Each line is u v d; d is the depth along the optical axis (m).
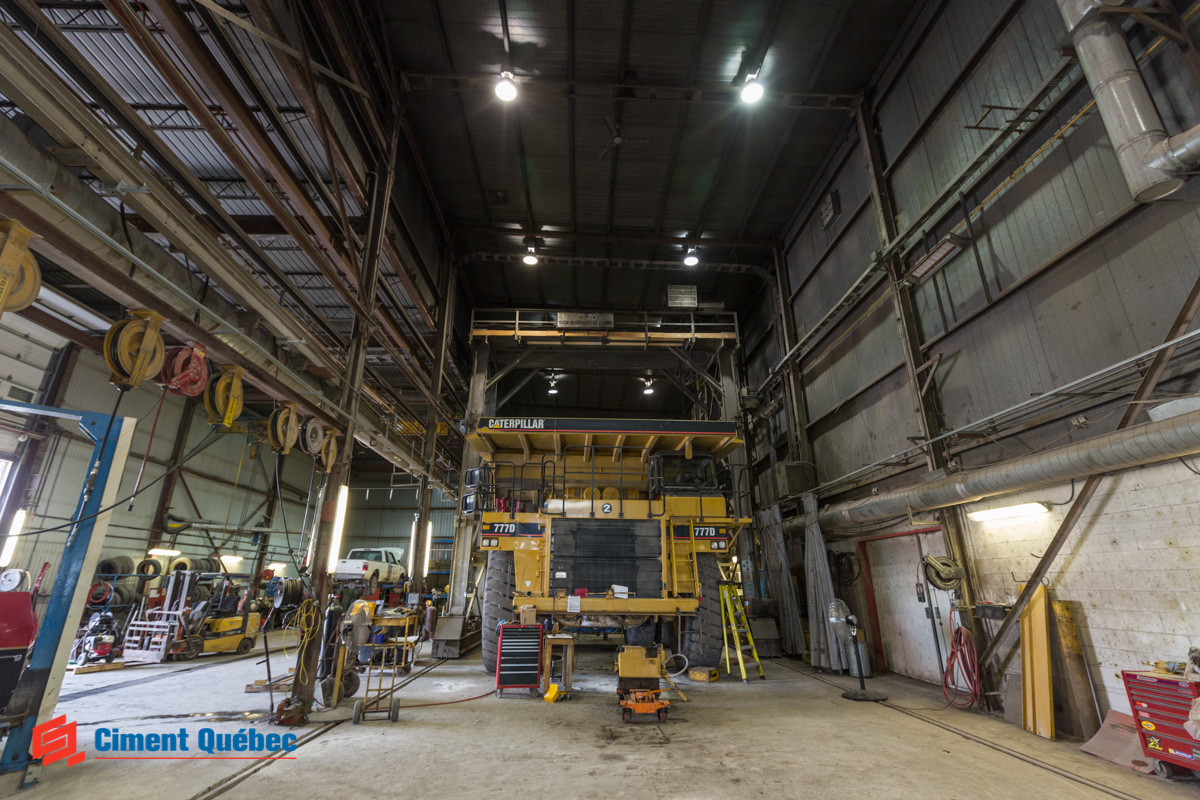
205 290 5.65
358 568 18.42
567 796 3.95
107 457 4.84
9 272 3.48
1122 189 5.59
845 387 11.52
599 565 8.05
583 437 8.70
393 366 18.36
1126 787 4.23
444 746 5.11
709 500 8.55
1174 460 4.98
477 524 8.67
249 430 7.55
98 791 3.92
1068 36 5.44
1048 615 6.09
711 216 14.03
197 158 10.05
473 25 9.27
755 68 9.80
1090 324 5.92
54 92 3.57
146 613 10.89
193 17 7.47
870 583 10.39
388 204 9.51
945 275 8.38
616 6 8.94
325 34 7.86
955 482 7.10
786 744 5.27
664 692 7.53
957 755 4.98
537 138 11.56
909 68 9.36
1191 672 4.33
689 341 15.71
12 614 4.18
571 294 17.66
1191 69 4.88
